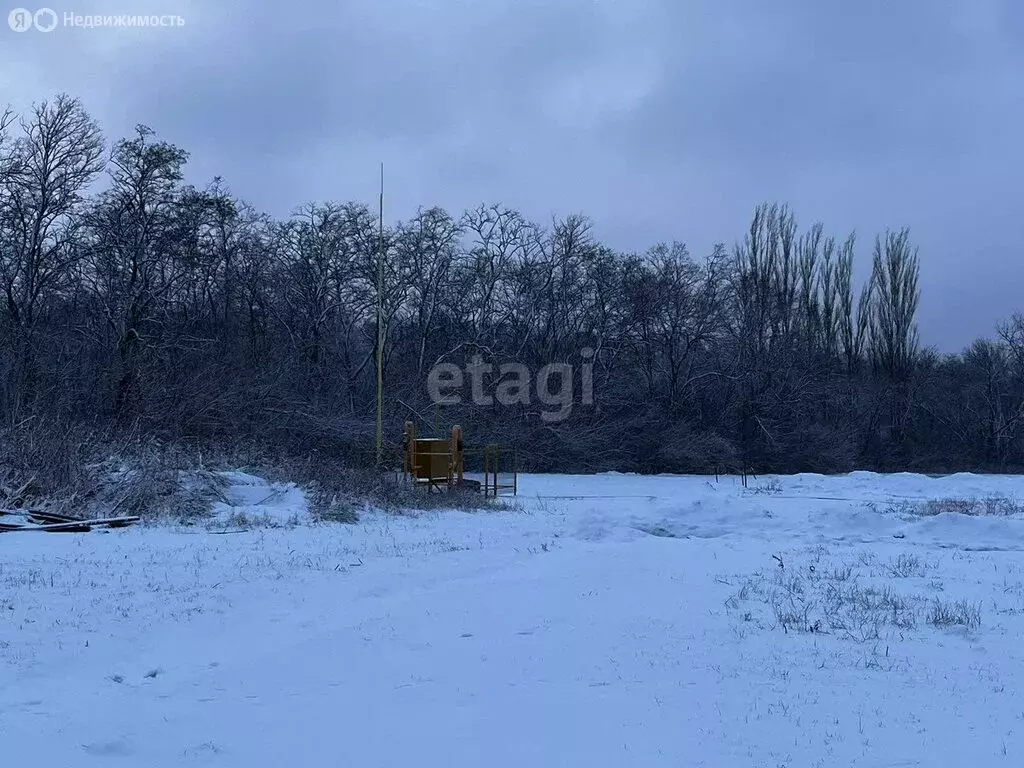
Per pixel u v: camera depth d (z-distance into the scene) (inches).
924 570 567.2
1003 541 720.3
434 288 2142.0
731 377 2218.3
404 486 983.0
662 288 2246.6
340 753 228.4
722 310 2310.5
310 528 715.4
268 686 288.5
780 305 2411.4
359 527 738.2
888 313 2588.6
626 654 334.0
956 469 2463.1
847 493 1327.5
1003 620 410.9
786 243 2504.9
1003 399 2657.5
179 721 251.6
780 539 740.7
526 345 2235.5
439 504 946.7
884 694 290.2
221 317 1989.4
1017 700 286.2
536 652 334.6
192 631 359.6
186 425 1291.8
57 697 272.2
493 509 964.0
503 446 1881.2
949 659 338.0
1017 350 2721.5
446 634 362.0
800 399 2229.3
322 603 419.5
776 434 2176.4
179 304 1847.9
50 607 386.3
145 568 494.6
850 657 337.4
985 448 2573.8
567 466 2006.6
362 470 1005.2
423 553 591.2
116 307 1648.6
